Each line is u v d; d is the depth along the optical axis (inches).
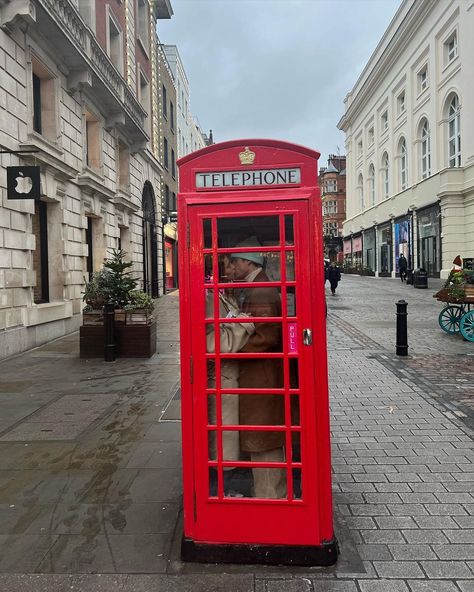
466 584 100.4
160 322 551.5
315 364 107.1
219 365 108.8
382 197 1642.5
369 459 165.6
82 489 145.2
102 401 237.6
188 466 109.4
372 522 125.2
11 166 340.2
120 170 762.2
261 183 108.6
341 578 102.8
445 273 1066.1
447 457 166.7
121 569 106.7
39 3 382.9
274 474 110.6
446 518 126.9
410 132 1328.7
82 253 529.7
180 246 109.1
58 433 192.9
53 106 464.8
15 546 115.9
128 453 171.8
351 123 2025.1
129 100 711.1
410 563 107.7
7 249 362.9
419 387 257.9
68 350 387.9
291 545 107.3
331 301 763.4
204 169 109.7
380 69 1528.1
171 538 118.7
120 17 724.0
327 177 3019.2
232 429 109.2
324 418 108.0
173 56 1440.7
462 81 1022.4
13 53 377.1
